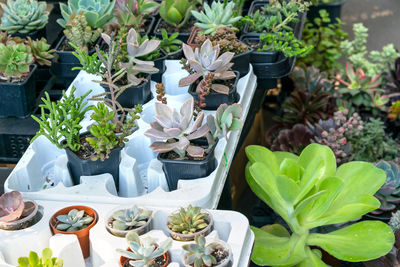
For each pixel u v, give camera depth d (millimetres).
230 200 1968
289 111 2846
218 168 1675
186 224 1403
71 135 1632
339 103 2799
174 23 2438
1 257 1377
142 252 1297
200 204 1554
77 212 1491
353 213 1634
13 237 1421
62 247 1398
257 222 2289
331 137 2236
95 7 2281
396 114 2820
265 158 1842
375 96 2863
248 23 2477
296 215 1661
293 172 1713
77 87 2086
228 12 2143
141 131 1840
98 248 1431
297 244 1681
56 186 1625
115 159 1681
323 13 3432
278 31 2418
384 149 2623
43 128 1772
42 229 1451
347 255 1600
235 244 1393
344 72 3062
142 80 1974
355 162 1786
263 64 2250
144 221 1448
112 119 1774
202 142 1708
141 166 1861
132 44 1833
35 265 1252
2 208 1437
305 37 3465
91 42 2268
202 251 1310
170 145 1586
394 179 2021
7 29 2344
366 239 1635
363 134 2588
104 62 1724
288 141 2389
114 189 1696
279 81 3467
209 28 2158
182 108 1570
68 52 2182
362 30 3271
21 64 2037
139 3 2348
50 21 2768
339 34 3494
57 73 2232
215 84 1862
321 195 1597
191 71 1895
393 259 1804
